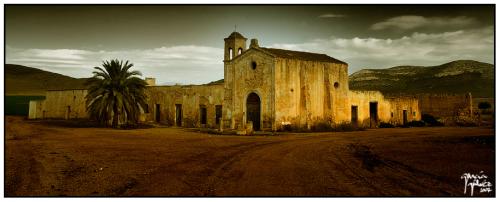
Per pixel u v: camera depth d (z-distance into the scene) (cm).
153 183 1364
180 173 1517
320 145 2331
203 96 4316
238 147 2277
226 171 1544
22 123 4759
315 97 3953
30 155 2047
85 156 1984
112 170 1605
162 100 4738
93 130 3734
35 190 1314
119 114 4272
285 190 1237
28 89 14438
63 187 1352
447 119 4938
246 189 1254
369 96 4469
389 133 3250
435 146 2197
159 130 3744
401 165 1623
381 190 1232
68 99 5738
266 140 2678
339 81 4188
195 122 4359
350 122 4188
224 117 4106
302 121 3834
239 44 4166
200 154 1998
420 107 5425
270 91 3688
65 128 4009
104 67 4116
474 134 2938
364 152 2009
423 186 1277
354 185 1296
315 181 1354
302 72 3875
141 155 1981
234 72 4050
